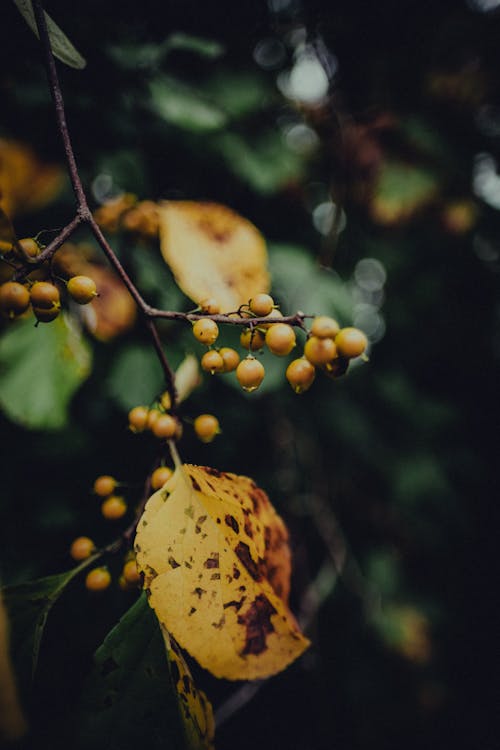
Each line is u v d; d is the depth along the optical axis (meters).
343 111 0.46
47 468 0.31
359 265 0.52
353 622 0.55
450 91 0.49
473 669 0.69
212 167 0.38
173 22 0.39
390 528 0.59
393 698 0.56
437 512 0.59
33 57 0.31
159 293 0.30
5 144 0.29
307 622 0.43
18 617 0.20
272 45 0.44
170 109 0.31
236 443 0.39
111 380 0.29
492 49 0.49
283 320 0.20
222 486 0.21
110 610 0.26
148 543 0.19
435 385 0.71
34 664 0.20
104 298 0.29
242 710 0.51
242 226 0.26
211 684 0.39
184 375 0.24
